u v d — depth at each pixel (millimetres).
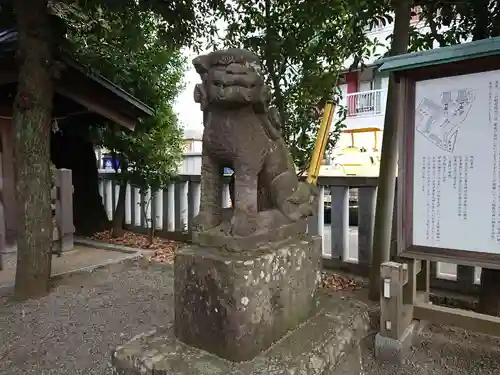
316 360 1575
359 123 10859
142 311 3387
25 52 3340
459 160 2551
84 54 4488
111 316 3273
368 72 11023
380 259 3520
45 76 3436
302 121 3986
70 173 5215
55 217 5176
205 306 1591
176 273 1707
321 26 3633
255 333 1561
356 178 4250
